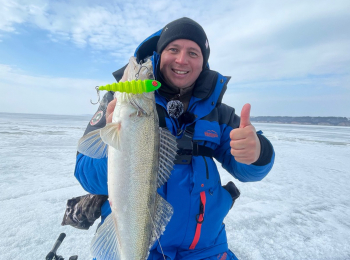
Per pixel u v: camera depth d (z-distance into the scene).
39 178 2.04
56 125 9.98
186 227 0.63
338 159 3.92
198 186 0.64
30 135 5.25
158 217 0.61
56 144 4.08
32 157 2.89
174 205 0.63
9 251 1.03
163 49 0.74
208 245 0.68
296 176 2.65
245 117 0.55
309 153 4.51
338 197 1.99
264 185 2.22
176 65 0.71
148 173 0.60
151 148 0.61
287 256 1.13
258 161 0.64
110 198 0.58
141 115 0.60
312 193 2.06
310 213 1.63
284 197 1.92
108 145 0.60
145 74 0.63
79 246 1.11
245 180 0.77
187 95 0.80
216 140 0.72
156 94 0.72
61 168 2.42
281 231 1.37
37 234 1.18
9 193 1.67
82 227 0.75
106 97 0.76
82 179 0.64
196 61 0.72
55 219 1.33
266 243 1.24
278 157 3.92
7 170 2.25
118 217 0.58
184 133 0.68
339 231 1.39
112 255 0.58
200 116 0.72
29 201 1.55
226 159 0.80
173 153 0.62
